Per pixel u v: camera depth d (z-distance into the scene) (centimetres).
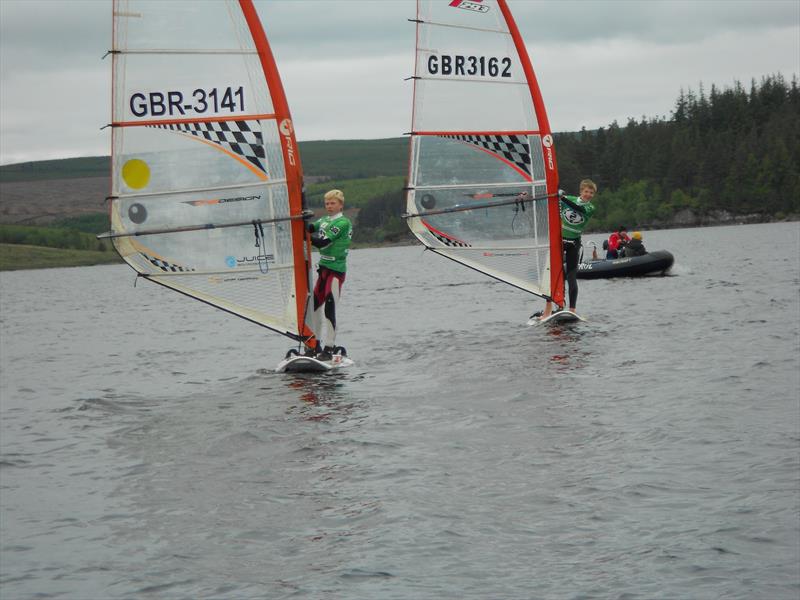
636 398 1138
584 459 898
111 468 943
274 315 1408
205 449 992
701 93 19525
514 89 1744
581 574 651
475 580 648
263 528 754
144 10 1293
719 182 15938
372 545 711
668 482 822
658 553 678
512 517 757
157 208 1329
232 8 1304
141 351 1936
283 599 627
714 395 1134
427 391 1238
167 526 768
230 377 1466
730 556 668
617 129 17250
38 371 1700
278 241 1372
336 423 1078
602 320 1908
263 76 1326
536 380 1271
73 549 728
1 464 978
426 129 1703
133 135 1308
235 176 1344
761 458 875
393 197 19438
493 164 1752
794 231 9644
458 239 1764
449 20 1692
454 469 884
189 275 1358
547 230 1800
